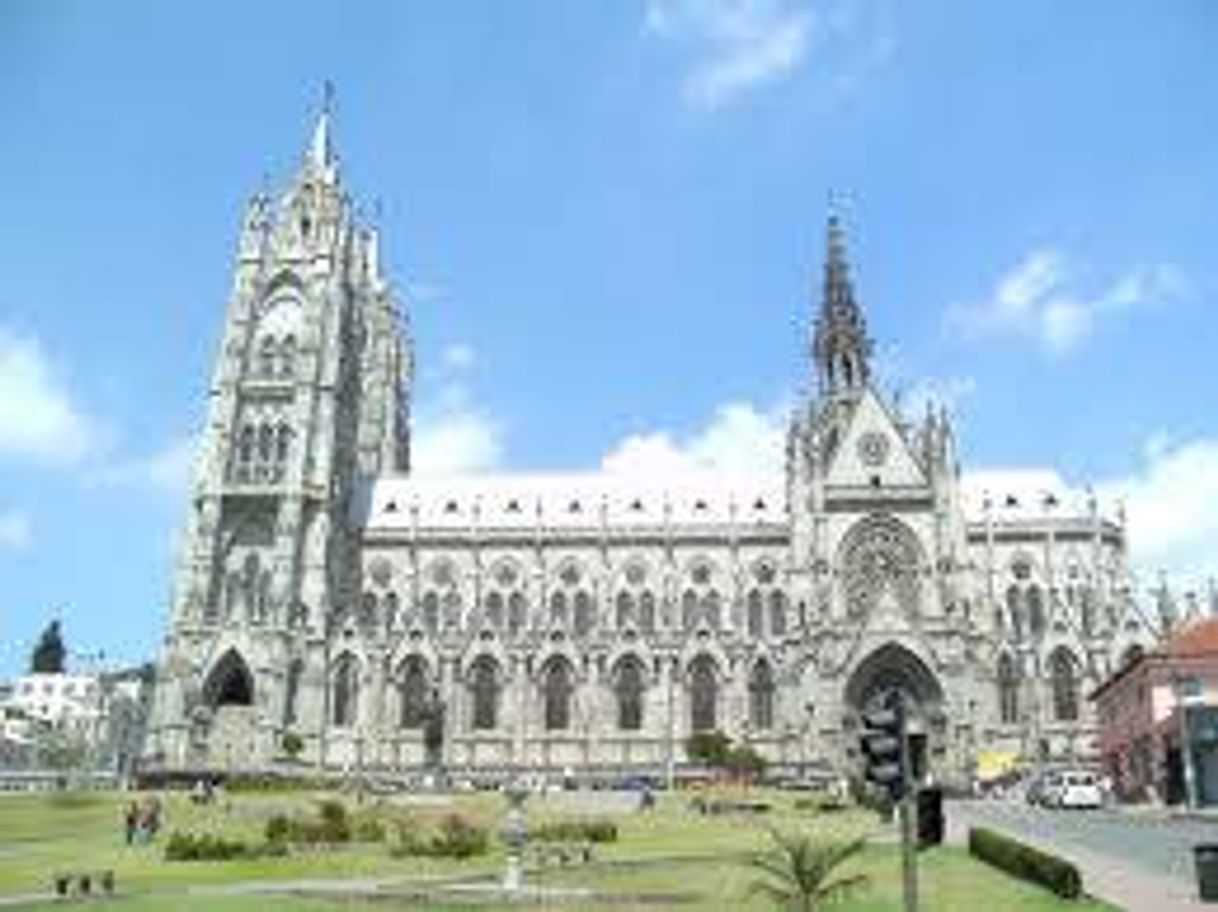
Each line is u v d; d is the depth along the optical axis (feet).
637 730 473.26
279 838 219.41
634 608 520.01
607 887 155.63
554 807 306.35
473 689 485.56
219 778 417.28
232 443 511.81
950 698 435.12
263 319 536.83
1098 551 510.99
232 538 501.97
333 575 508.53
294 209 553.64
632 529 530.27
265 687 465.47
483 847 202.08
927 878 153.58
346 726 479.41
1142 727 344.69
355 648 487.61
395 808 279.28
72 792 343.67
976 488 536.42
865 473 483.92
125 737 647.97
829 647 445.78
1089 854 174.50
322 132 572.10
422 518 548.31
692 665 479.41
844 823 259.80
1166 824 233.35
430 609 527.81
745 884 153.79
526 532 533.55
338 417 529.45
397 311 645.92
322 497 504.43
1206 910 118.32
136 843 227.40
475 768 471.62
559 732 475.31
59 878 156.56
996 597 508.94
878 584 472.03
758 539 522.88
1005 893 134.92
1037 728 459.73
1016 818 266.36
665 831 241.14
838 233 561.43
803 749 436.76
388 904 142.20
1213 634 336.49
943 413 488.02
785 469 538.06
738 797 340.39
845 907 127.34
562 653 486.38
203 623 480.64
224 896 148.46
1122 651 467.93
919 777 88.79
